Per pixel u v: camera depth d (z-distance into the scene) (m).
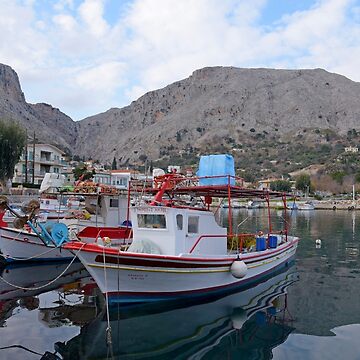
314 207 88.62
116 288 10.95
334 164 153.25
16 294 12.70
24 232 17.36
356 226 40.91
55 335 9.19
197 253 12.95
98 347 8.58
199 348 8.65
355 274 16.47
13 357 8.00
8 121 53.78
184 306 11.62
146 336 9.23
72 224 17.92
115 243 17.97
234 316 10.78
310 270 17.31
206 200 16.48
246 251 15.46
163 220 11.99
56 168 80.69
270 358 8.15
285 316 10.80
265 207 87.94
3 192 50.78
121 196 19.36
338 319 10.57
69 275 15.73
